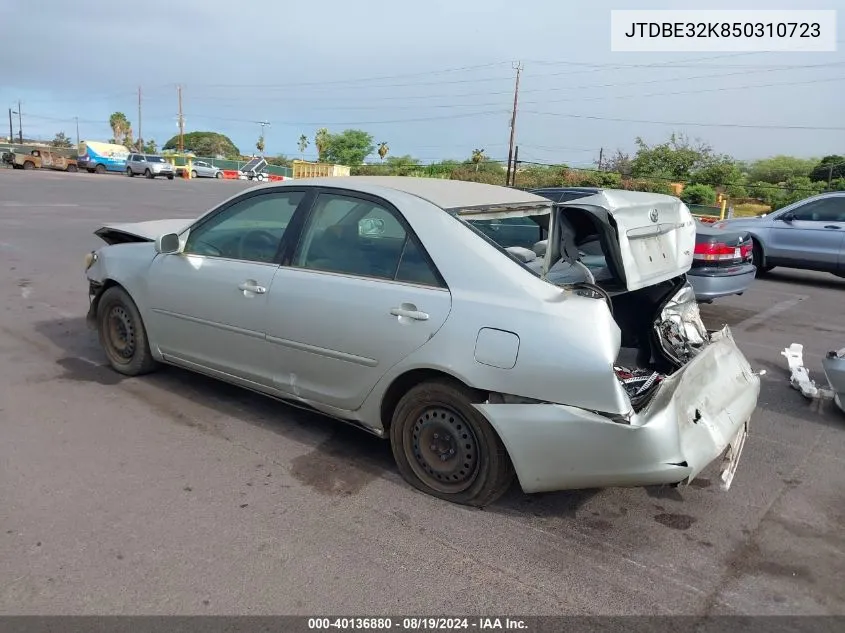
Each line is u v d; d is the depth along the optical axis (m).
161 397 4.77
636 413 3.00
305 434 4.24
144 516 3.23
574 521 3.35
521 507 3.46
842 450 4.33
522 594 2.78
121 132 98.75
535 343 3.02
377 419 3.64
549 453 3.06
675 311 4.20
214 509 3.32
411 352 3.35
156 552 2.95
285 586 2.77
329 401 3.81
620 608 2.72
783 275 12.23
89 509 3.27
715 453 3.13
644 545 3.17
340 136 82.00
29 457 3.78
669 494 3.66
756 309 8.97
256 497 3.46
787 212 11.28
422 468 3.53
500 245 3.43
